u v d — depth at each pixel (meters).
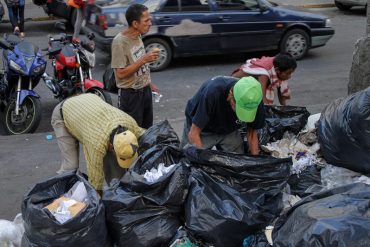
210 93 4.35
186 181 4.09
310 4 18.69
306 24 11.70
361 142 4.46
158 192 4.04
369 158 4.50
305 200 3.72
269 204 4.09
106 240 4.05
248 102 4.00
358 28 15.04
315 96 9.34
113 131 4.53
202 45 11.21
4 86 8.02
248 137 4.76
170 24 10.86
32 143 7.46
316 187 4.50
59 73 8.60
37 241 3.85
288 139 5.27
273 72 5.64
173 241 3.99
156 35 10.82
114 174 4.98
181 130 7.71
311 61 11.79
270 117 5.52
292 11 11.73
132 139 4.34
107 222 4.06
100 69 11.27
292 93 9.54
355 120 4.46
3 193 5.88
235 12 11.26
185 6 10.97
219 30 11.20
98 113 4.70
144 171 4.28
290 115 5.56
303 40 11.82
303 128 5.45
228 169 4.09
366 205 3.51
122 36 5.89
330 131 4.72
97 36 10.93
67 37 8.67
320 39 11.96
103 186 4.93
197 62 11.87
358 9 18.02
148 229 3.98
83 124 4.72
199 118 4.38
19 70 7.75
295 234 3.47
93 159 4.60
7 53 7.94
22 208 3.99
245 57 12.24
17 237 4.42
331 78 10.44
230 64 11.72
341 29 14.99
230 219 3.89
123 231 3.98
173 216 4.09
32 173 6.44
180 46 11.09
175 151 4.48
